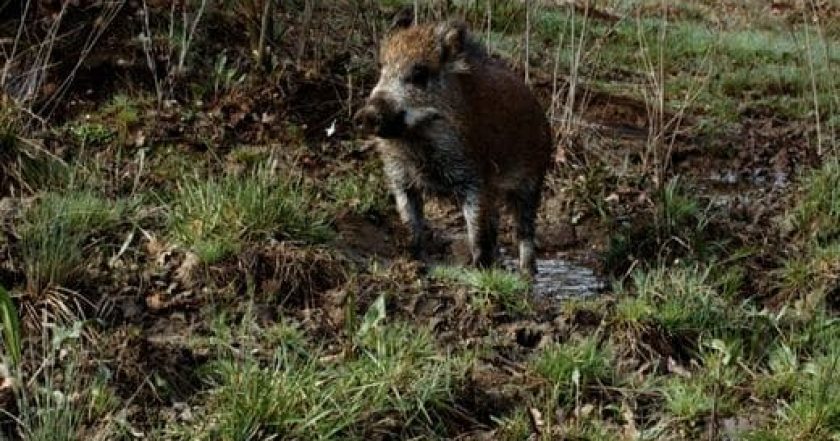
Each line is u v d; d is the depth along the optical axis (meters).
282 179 12.77
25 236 10.40
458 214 14.21
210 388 9.00
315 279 10.84
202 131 13.93
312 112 14.99
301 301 10.61
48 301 9.57
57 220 10.63
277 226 11.40
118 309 9.93
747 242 13.55
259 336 9.78
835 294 11.91
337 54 16.22
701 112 20.20
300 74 15.50
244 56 15.80
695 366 10.09
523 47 20.69
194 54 15.38
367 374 8.86
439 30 12.00
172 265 10.75
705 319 10.63
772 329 10.84
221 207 11.35
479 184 12.17
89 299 9.97
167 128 13.77
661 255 13.20
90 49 13.82
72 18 14.92
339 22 18.28
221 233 11.11
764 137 18.80
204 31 16.02
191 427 8.29
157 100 14.28
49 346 9.03
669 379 9.77
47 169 12.26
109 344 9.20
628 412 9.20
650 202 14.54
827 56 18.64
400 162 12.15
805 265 12.32
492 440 8.81
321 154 14.21
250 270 10.65
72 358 8.88
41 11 14.82
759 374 10.02
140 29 15.61
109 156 13.03
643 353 10.22
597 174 14.96
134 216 11.49
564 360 9.55
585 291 12.38
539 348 10.20
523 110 12.88
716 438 8.98
